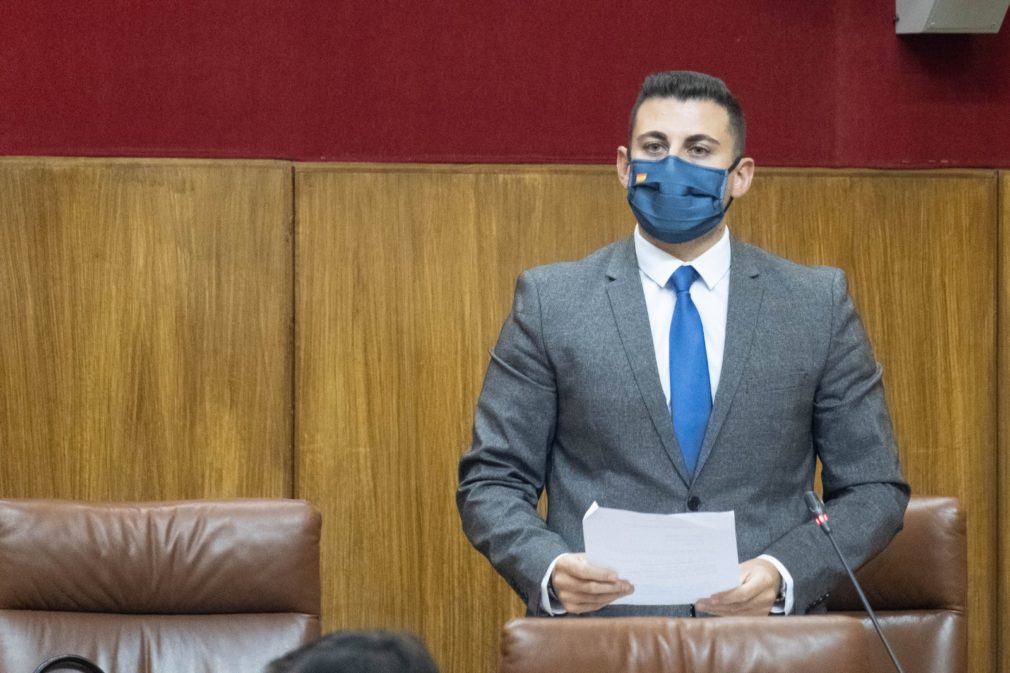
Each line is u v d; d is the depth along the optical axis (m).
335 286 14.84
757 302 9.72
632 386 9.49
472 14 15.10
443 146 15.12
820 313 9.76
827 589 9.16
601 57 15.21
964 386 15.38
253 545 10.03
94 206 14.62
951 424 15.36
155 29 14.83
